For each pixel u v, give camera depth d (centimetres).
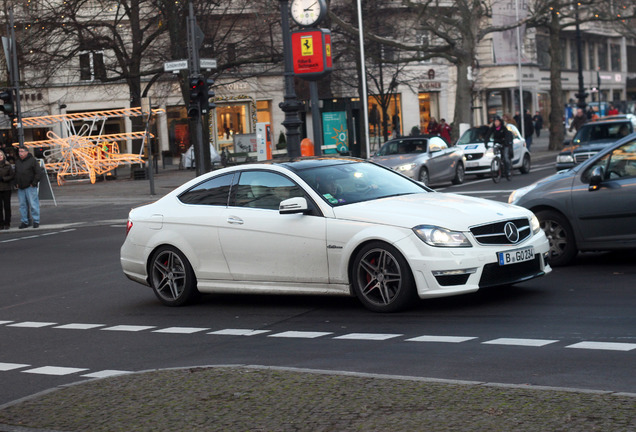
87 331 1095
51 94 6162
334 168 1155
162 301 1238
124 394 700
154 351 940
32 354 973
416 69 6962
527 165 3756
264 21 4384
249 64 4606
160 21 4281
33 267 1795
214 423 601
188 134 6406
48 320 1199
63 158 4825
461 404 598
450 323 959
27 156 2641
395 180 1170
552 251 1315
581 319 930
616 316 931
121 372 845
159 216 1237
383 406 609
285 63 2789
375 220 1040
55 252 2022
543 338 851
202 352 914
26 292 1480
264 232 1123
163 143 6369
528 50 7875
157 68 4344
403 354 826
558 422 542
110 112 4781
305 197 1107
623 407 563
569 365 738
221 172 1203
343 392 656
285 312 1112
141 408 654
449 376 730
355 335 936
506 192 2822
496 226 1032
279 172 1142
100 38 4216
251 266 1140
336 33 4978
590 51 9544
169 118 6372
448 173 3347
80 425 620
